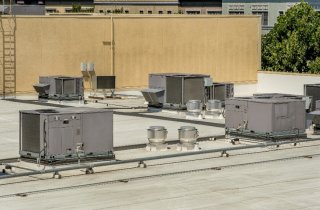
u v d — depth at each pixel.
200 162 31.16
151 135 33.66
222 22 64.06
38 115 28.77
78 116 29.09
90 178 27.94
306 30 83.81
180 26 62.22
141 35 60.62
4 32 55.19
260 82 65.81
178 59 62.38
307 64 82.94
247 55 65.56
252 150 34.03
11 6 59.72
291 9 85.62
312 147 34.91
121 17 59.69
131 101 55.22
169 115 46.94
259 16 65.75
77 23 57.97
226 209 23.84
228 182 27.50
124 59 60.06
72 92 52.81
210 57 63.78
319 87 41.91
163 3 112.00
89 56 58.69
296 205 24.44
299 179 28.14
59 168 27.97
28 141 29.38
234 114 35.75
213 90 48.94
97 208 23.75
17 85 55.94
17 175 26.75
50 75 57.03
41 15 58.06
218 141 36.22
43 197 25.03
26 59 56.09
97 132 29.64
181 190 26.23
